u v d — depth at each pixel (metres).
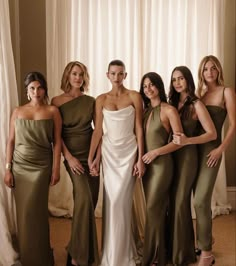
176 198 2.38
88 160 2.34
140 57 3.35
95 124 2.35
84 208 2.31
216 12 3.36
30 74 2.29
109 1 3.28
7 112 2.40
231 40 3.59
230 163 3.73
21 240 2.29
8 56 2.45
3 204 2.38
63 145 2.37
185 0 3.35
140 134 2.33
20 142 2.28
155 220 2.32
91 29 3.30
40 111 2.28
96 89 3.34
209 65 2.39
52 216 3.42
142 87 2.39
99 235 2.98
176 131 2.25
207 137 2.28
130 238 2.38
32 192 2.26
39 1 3.38
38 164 2.28
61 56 3.29
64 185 3.43
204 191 2.38
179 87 2.35
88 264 2.40
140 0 3.30
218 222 3.33
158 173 2.30
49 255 2.39
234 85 3.63
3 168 2.40
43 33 3.42
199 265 2.44
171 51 3.40
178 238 2.38
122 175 2.29
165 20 3.35
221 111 2.40
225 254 2.66
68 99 2.36
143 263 2.37
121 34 3.31
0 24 2.35
